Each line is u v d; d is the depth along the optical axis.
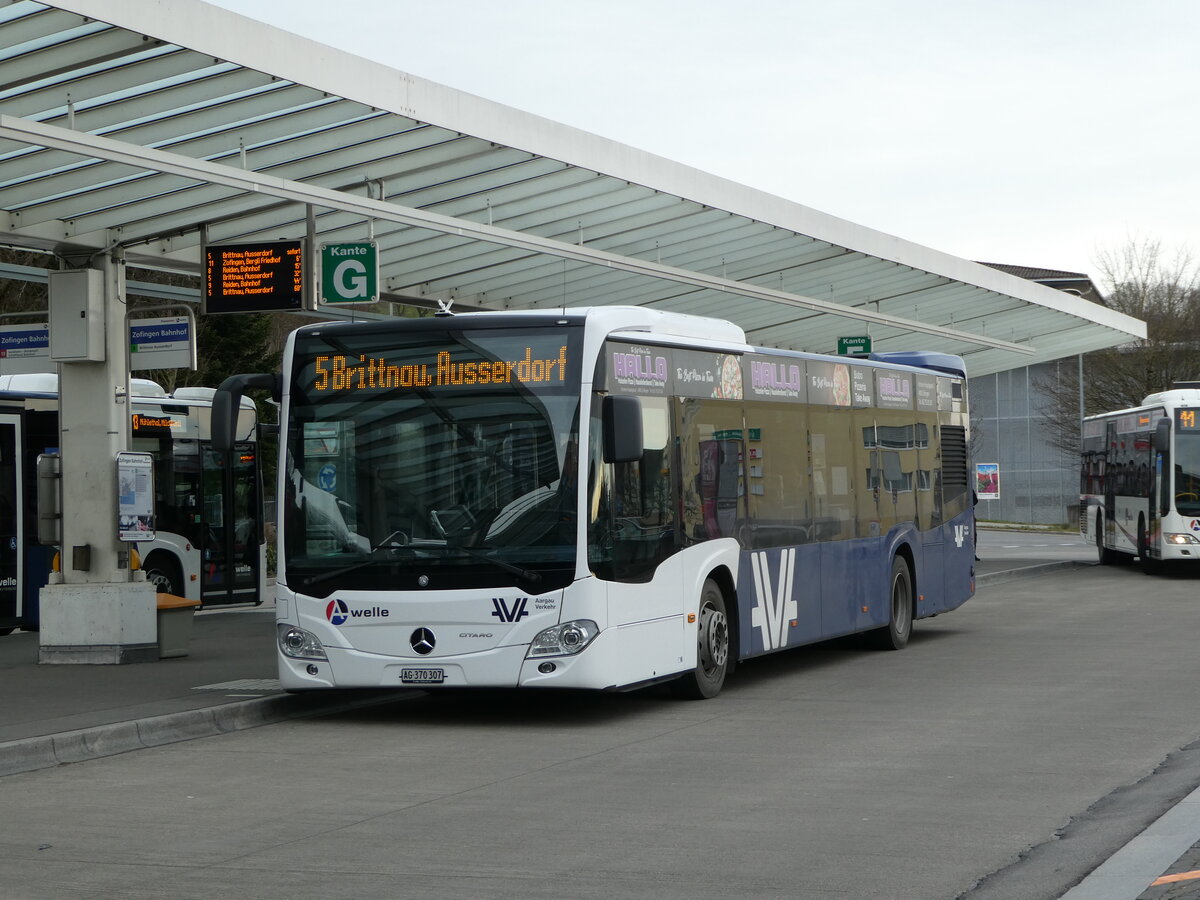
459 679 12.05
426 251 20.94
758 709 13.12
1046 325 35.25
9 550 21.44
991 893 6.75
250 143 15.41
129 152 13.21
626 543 12.44
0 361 17.70
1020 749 10.72
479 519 12.13
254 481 26.08
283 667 12.54
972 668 15.99
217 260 17.03
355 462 12.47
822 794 9.15
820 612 16.11
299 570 12.48
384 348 12.54
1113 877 6.95
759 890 6.82
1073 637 19.25
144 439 23.91
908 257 26.23
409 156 17.06
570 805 8.90
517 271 23.41
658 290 26.34
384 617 12.20
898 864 7.32
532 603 11.95
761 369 15.17
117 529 16.34
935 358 20.77
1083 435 40.25
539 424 12.16
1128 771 9.82
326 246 18.52
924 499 19.34
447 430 12.32
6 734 10.91
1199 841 7.68
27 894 6.90
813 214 23.34
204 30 12.88
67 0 11.68
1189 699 13.27
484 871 7.23
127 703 12.77
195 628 21.55
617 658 12.18
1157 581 30.92
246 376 12.70
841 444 16.92
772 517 15.13
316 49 14.07
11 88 13.11
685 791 9.30
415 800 9.12
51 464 16.42
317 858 7.55
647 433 12.91
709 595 13.89
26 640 20.44
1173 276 57.06
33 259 31.53
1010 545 50.31
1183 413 31.62
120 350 16.59
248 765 10.55
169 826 8.43
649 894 6.77
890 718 12.38
